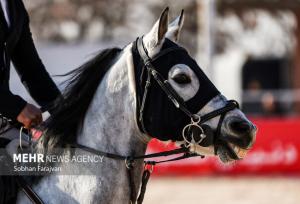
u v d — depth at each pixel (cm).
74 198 663
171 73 640
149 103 645
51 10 3672
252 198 1839
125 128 665
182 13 673
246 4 3325
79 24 3700
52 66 2495
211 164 2262
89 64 688
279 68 3108
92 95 686
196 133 635
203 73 648
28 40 718
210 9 2538
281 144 2272
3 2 680
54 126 679
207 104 637
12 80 1750
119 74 667
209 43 2528
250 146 639
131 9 3719
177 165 2266
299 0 3281
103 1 3712
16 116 666
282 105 2703
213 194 1908
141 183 693
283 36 3447
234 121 633
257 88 2703
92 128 677
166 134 642
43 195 672
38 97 731
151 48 650
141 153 672
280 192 1938
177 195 1888
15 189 670
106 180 663
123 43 2609
